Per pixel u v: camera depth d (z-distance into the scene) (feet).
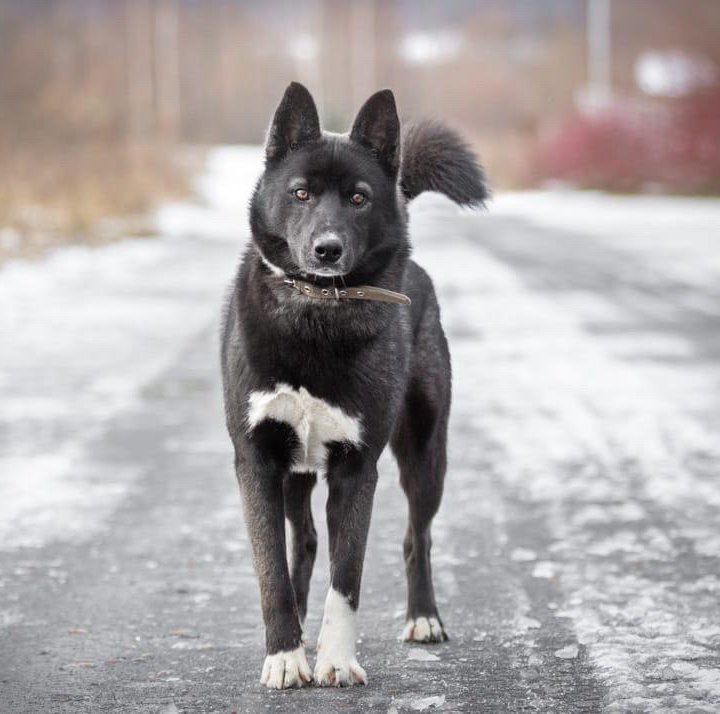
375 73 356.79
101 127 180.34
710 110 187.93
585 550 27.40
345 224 21.17
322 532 29.48
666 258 92.94
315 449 21.25
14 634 22.26
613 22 263.90
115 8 313.53
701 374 48.49
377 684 19.81
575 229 123.24
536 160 209.97
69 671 20.39
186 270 86.53
